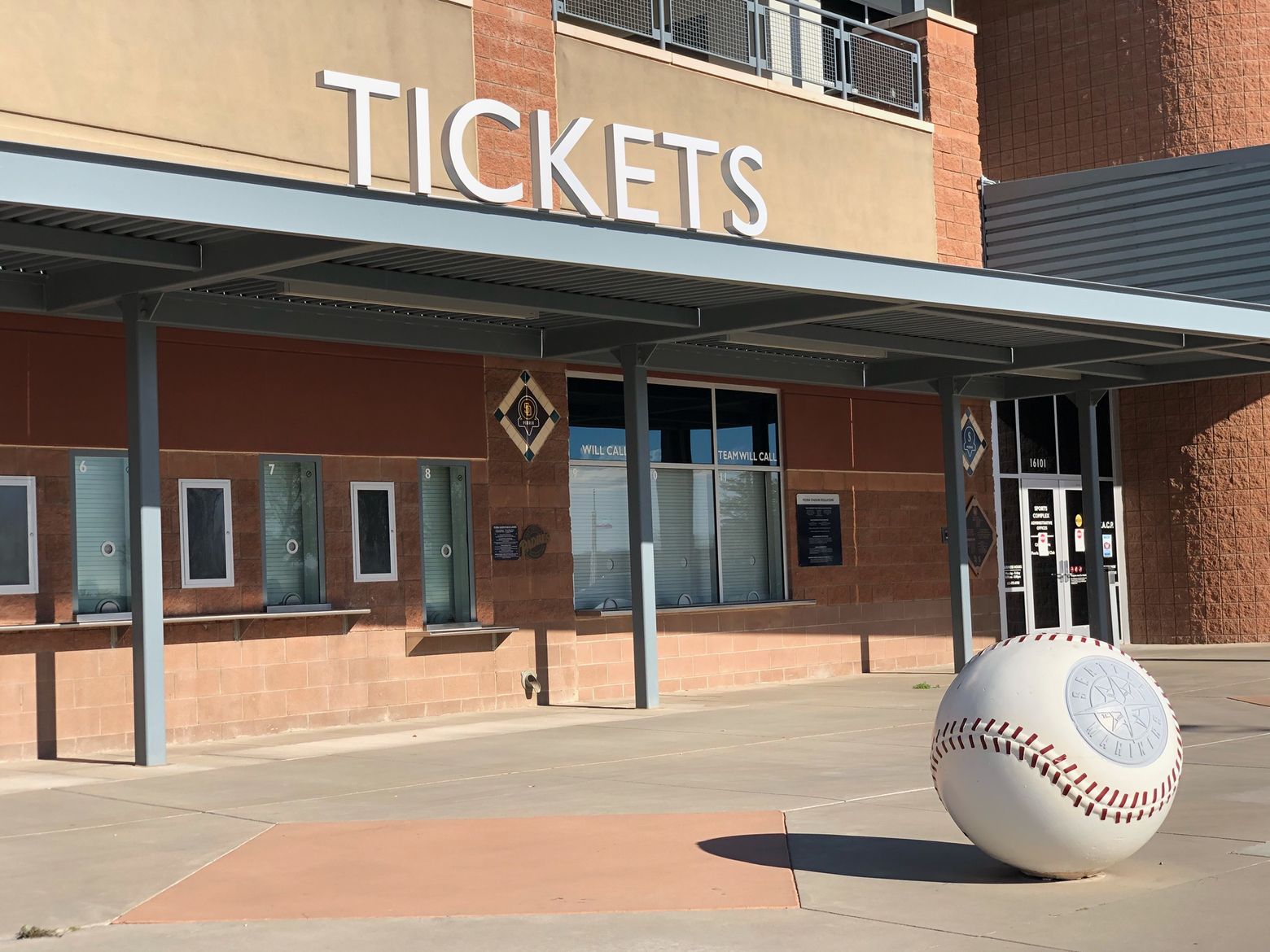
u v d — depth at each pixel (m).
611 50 17.59
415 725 15.45
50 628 13.03
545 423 17.47
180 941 6.68
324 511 15.40
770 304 15.08
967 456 23.02
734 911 6.89
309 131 14.67
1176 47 24.78
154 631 12.55
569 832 9.03
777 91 19.58
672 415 19.12
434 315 15.53
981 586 23.09
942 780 7.39
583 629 17.70
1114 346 18.52
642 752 12.74
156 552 12.55
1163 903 6.81
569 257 12.09
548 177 12.94
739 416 19.92
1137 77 25.09
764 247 13.41
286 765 12.47
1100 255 23.30
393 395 16.05
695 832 8.86
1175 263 22.64
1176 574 24.98
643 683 16.41
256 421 14.91
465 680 16.47
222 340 14.72
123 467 14.01
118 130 13.25
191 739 14.18
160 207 9.84
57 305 12.93
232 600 14.59
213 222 10.09
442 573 16.59
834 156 20.34
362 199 10.84
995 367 19.67
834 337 17.12
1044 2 26.05
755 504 20.06
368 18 15.25
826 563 20.67
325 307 14.66
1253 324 17.70
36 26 12.78
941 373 19.97
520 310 14.44
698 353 18.14
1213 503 24.69
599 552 18.17
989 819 7.17
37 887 7.93
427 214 11.20
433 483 16.59
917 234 21.61
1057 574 24.56
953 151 22.41
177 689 14.11
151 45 13.53
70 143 12.91
